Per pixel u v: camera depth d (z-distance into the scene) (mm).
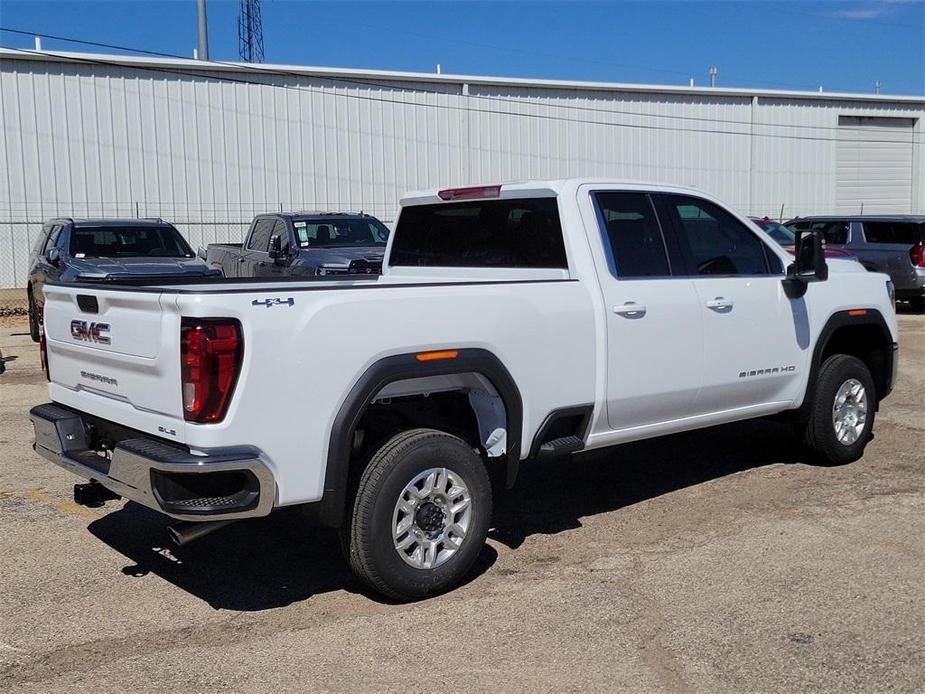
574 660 4234
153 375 4539
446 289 4965
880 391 7902
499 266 6215
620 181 6059
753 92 33656
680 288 6090
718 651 4297
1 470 7590
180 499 4328
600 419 5754
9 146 24531
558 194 5781
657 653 4289
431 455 4879
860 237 19125
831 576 5180
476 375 5164
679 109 32625
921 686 3955
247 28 41531
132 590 5156
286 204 27625
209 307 4273
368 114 28375
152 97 25844
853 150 36125
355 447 5000
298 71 27312
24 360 13625
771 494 6781
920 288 18312
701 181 33375
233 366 4305
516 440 5289
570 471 7508
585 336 5559
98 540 5965
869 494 6738
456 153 29641
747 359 6531
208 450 4301
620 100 31688
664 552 5629
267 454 4414
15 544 5887
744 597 4906
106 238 14180
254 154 27109
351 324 4609
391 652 4352
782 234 17406
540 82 30266
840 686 3959
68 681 4113
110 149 25531
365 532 4719
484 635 4516
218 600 5016
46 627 4684
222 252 17375
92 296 4957
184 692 4000
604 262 5754
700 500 6684
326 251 13961
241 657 4332
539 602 4902
